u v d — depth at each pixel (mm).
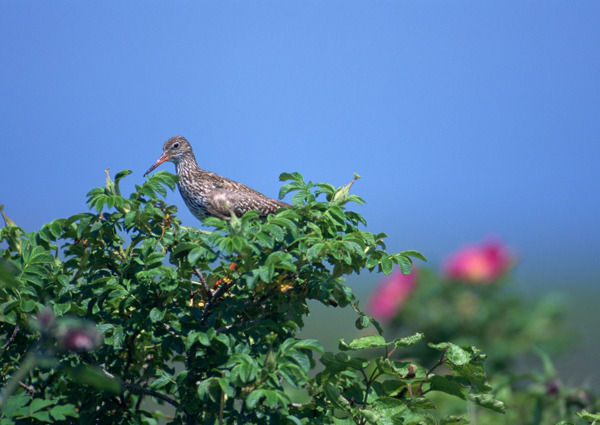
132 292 7805
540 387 10047
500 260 11375
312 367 7992
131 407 9641
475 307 11250
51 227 8289
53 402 6625
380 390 8336
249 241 7465
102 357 8719
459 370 7977
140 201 8148
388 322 11609
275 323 8242
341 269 8273
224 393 7004
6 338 8578
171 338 7797
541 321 11109
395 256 8281
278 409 7270
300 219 8383
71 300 8234
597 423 8938
